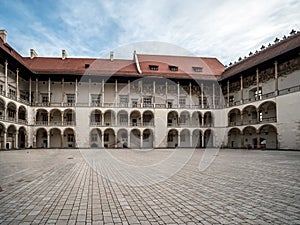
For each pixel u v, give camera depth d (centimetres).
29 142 3822
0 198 580
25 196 599
